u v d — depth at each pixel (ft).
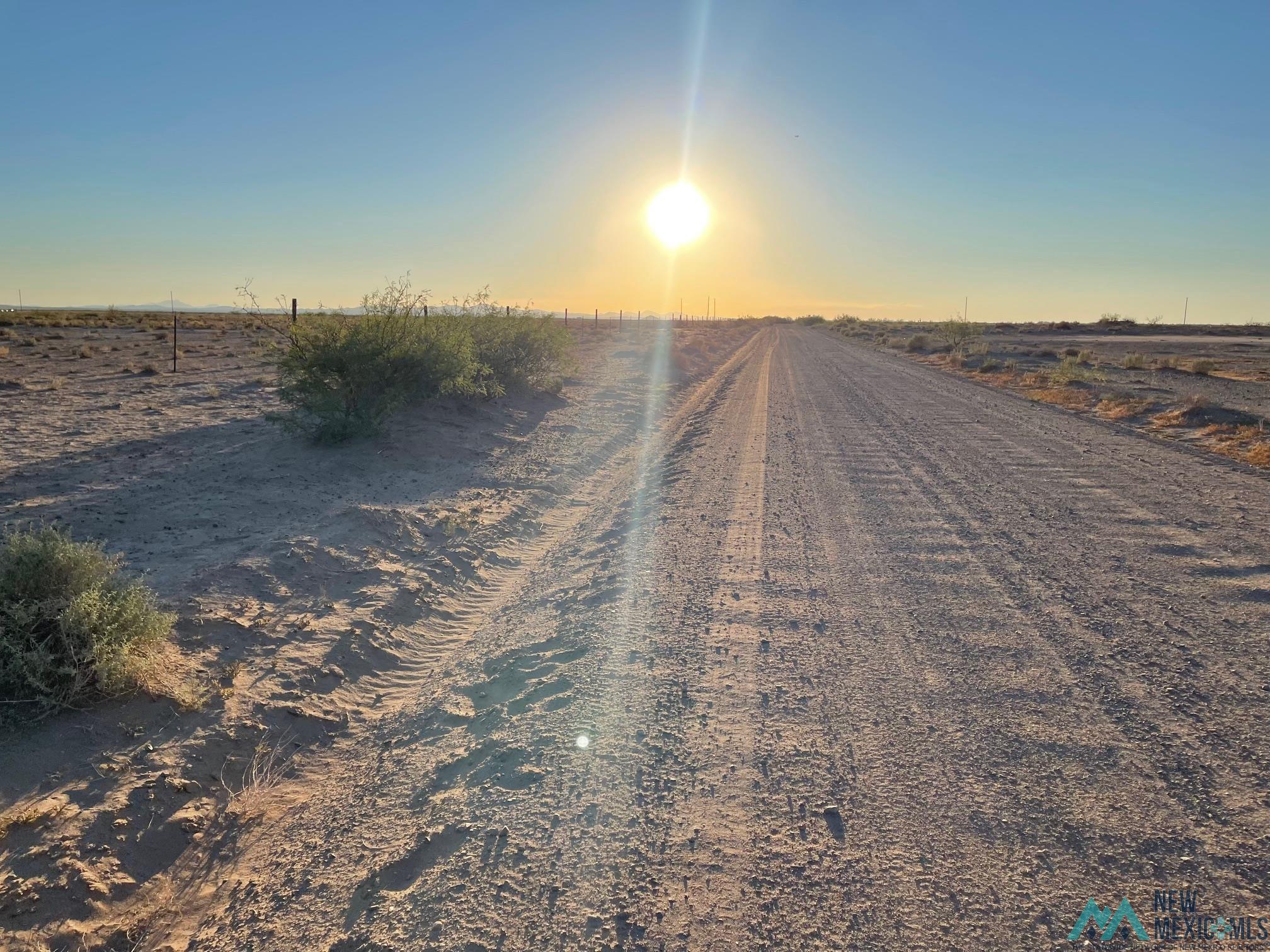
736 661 18.53
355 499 35.22
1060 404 77.56
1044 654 18.60
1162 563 25.81
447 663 21.34
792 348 199.93
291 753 16.53
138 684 17.03
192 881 12.78
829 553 27.53
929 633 20.04
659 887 10.95
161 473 37.58
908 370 127.65
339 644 20.97
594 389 87.56
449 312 68.74
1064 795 12.81
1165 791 12.85
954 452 49.24
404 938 10.41
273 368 93.56
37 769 14.47
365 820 13.92
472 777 14.43
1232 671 17.49
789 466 44.78
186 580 23.35
